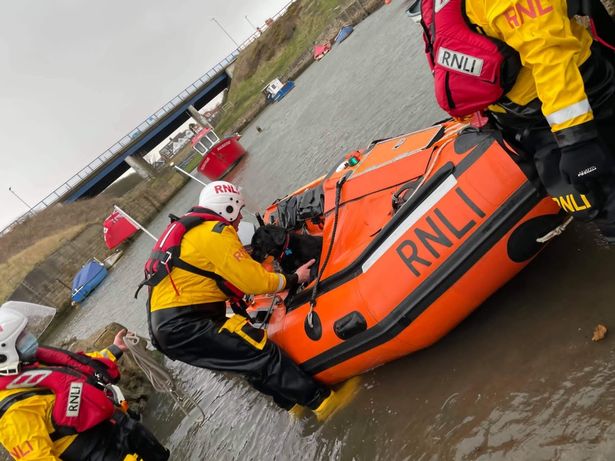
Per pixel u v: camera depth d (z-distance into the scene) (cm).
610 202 164
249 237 344
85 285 2164
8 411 261
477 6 151
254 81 4778
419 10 191
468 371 257
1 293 3138
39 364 301
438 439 240
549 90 145
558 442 192
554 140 172
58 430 279
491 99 168
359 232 304
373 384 311
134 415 353
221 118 5066
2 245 3953
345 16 3269
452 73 167
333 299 296
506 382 234
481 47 156
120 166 4812
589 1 153
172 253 294
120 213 766
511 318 261
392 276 268
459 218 246
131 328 994
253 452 362
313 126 1293
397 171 297
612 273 236
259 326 362
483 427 224
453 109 179
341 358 301
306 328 310
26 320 291
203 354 304
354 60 1742
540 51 141
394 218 272
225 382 512
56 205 4247
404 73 956
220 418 448
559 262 265
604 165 153
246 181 1428
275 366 311
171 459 447
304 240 338
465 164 247
